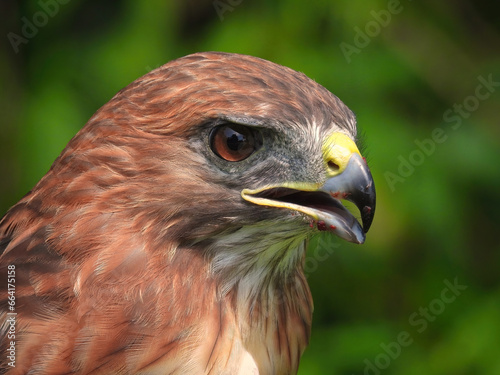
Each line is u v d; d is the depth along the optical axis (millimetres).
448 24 10094
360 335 9500
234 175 5059
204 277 5133
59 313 4922
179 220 5031
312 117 5129
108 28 9555
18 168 9281
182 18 9523
